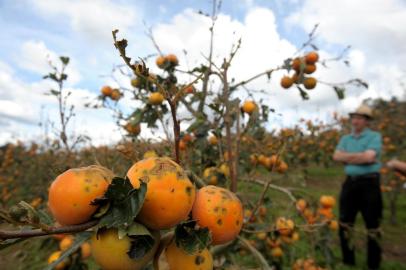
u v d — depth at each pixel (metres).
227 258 1.85
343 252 4.62
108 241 0.87
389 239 5.99
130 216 0.81
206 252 1.03
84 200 0.84
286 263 3.61
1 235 0.75
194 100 2.67
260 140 2.76
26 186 6.54
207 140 2.69
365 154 4.54
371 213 4.55
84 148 4.05
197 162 2.58
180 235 0.91
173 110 1.05
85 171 0.89
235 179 1.93
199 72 2.45
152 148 2.29
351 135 4.85
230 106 2.14
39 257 3.43
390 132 10.43
